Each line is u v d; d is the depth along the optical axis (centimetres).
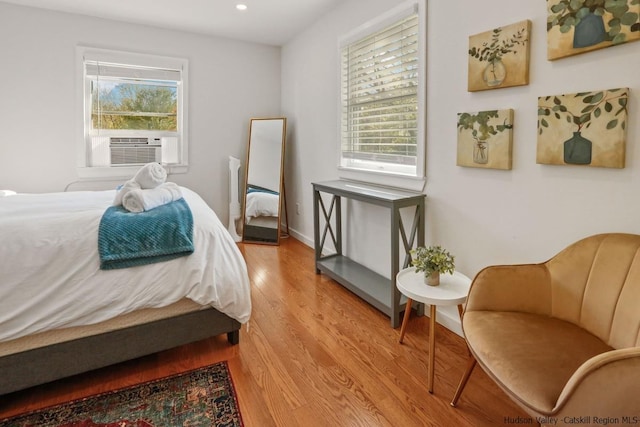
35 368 153
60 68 344
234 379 173
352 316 238
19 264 149
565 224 161
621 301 122
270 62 444
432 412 152
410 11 234
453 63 207
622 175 140
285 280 301
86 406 154
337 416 150
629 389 89
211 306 187
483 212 197
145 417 148
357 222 307
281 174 416
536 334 128
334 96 335
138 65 374
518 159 177
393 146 268
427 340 208
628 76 136
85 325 158
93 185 371
